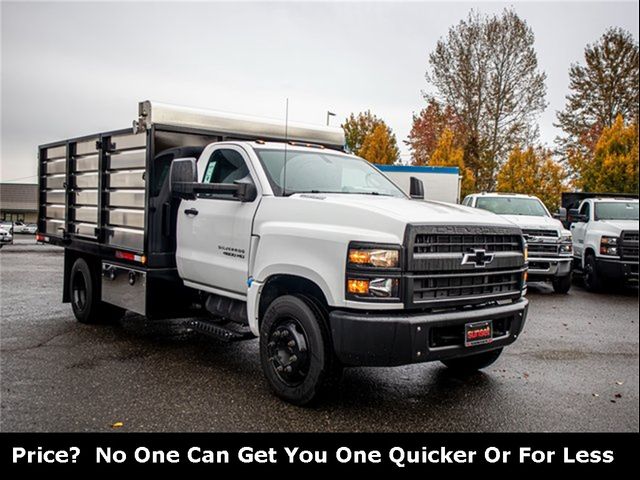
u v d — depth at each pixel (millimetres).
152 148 6211
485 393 5352
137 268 6484
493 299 4855
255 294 5055
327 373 4574
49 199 8680
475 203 13867
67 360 6047
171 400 4895
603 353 7059
